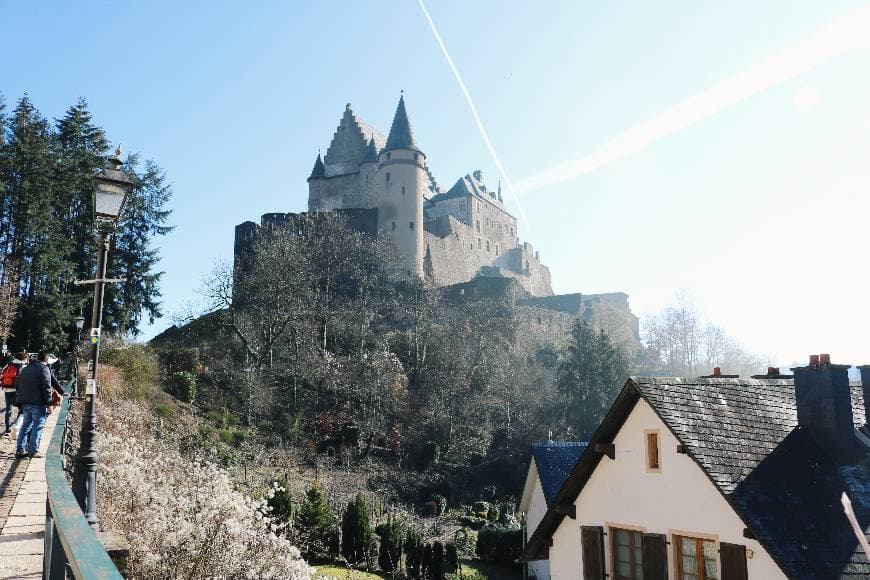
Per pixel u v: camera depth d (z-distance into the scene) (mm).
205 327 56875
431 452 49000
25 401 13398
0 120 45344
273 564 11273
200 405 44406
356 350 58969
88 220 49875
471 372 58312
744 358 81938
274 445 43281
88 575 2645
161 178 54719
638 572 13992
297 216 73875
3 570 6715
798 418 14391
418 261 80750
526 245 115188
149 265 53219
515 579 31938
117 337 40125
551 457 29359
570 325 83312
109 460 13336
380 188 81875
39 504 9625
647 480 13977
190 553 9789
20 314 42094
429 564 29688
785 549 11094
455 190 103938
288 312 55125
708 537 12609
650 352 83875
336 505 35469
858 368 15211
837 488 12797
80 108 52562
